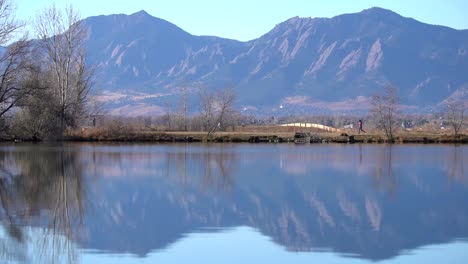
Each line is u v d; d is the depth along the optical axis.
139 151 74.25
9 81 69.88
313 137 104.69
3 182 41.78
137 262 22.02
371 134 108.88
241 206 33.78
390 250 24.06
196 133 107.81
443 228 28.09
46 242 24.67
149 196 36.88
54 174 47.16
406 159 66.56
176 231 27.08
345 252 23.66
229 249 23.98
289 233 26.89
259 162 61.03
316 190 40.50
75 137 92.56
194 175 48.41
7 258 22.42
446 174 50.72
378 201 36.00
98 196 36.41
